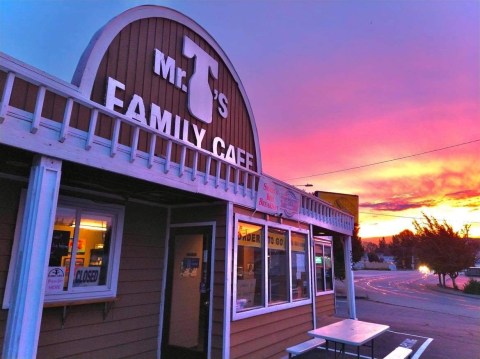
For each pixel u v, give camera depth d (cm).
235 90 779
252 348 601
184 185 472
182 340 600
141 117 544
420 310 1609
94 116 354
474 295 2602
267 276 668
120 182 443
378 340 903
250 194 635
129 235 572
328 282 1330
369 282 3766
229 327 549
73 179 432
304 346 590
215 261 578
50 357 449
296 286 786
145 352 573
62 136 321
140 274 582
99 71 497
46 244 303
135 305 568
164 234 638
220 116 720
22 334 278
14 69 298
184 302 613
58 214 482
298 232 812
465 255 3061
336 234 1138
